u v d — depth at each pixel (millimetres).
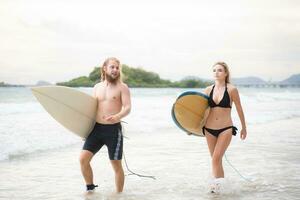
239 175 6422
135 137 11039
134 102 24297
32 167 7023
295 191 5438
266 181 6000
